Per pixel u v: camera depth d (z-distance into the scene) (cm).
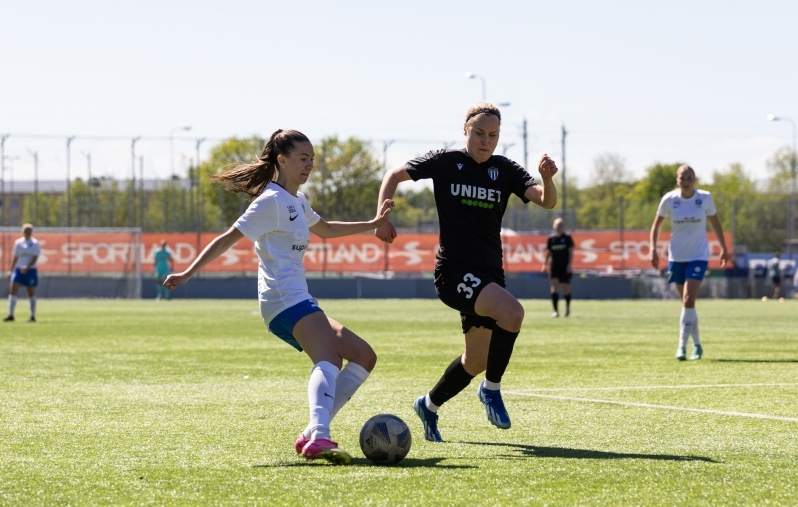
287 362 2280
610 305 6384
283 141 1093
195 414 1404
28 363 2256
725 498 849
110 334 3334
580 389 1711
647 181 17088
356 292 7894
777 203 10631
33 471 972
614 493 867
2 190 10262
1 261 7944
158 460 1032
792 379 1875
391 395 1644
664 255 8444
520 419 1351
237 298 7869
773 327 3812
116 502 836
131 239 8056
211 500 841
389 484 905
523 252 8250
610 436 1202
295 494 863
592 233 8469
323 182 10788
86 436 1201
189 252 8175
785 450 1095
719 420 1331
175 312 5144
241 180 1109
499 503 828
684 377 1919
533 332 3450
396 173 1223
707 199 2320
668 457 1048
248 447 1118
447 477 938
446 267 1196
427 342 2958
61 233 7975
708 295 8219
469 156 1212
